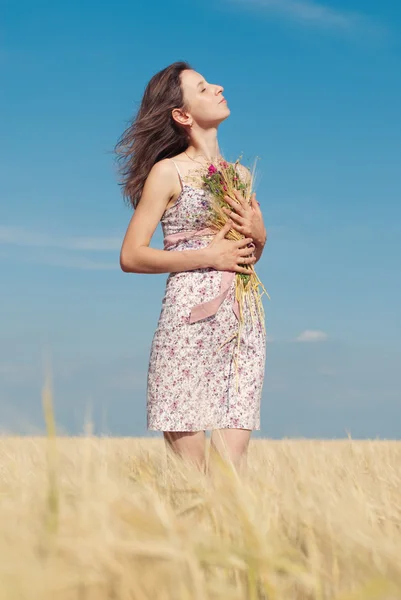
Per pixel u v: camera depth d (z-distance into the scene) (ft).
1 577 2.92
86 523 3.62
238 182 11.47
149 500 4.56
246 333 11.05
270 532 4.31
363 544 4.10
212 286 10.78
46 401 3.69
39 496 4.03
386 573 3.84
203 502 4.97
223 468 5.05
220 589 3.60
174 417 10.62
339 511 4.61
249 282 11.21
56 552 3.29
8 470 5.37
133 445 8.92
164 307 10.90
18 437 4.09
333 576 4.04
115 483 4.56
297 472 6.11
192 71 11.71
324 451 8.88
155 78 11.78
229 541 4.19
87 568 3.28
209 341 10.74
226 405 10.77
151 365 10.94
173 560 3.53
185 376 10.66
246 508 4.29
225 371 10.84
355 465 8.89
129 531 3.75
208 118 11.46
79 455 5.00
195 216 11.09
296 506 4.94
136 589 3.33
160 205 11.05
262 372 11.23
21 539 3.32
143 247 10.87
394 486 7.21
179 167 11.17
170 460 7.16
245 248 11.14
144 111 11.85
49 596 2.97
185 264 10.68
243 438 10.84
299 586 4.05
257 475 6.17
